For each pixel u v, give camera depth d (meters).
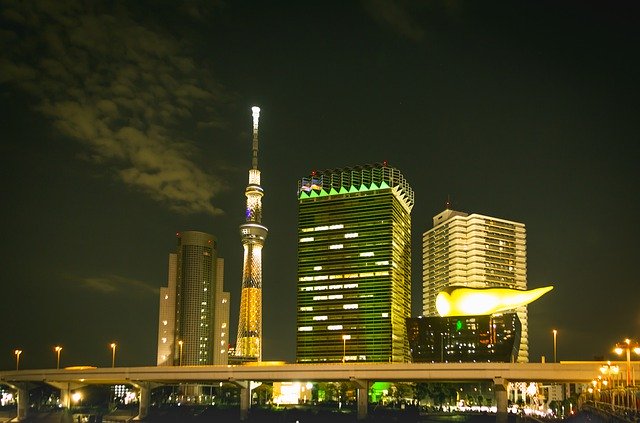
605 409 150.00
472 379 181.25
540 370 172.62
